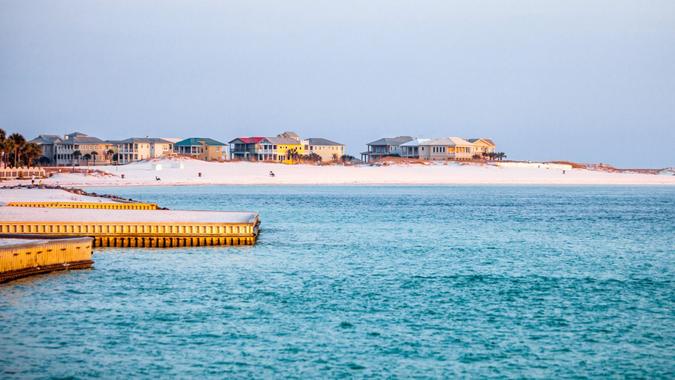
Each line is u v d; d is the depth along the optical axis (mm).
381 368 53875
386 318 66938
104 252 102562
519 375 52969
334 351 57281
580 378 52594
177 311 68312
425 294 77688
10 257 78125
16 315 65625
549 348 58656
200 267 91938
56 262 84812
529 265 99438
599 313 69625
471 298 75938
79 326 62656
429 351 57625
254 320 65562
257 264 95438
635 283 85625
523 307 71938
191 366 53688
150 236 108750
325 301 73500
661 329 64125
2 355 55188
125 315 66500
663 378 52719
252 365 54094
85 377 51406
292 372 52938
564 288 82000
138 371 52625
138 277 84125
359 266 96250
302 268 93312
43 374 51781
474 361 55531
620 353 57594
